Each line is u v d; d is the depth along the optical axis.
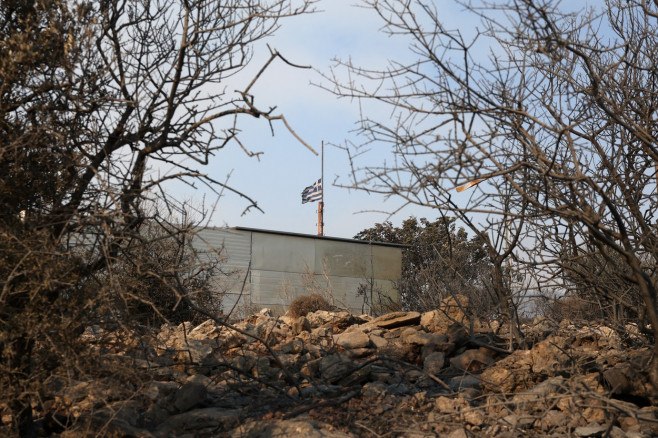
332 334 9.43
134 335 5.78
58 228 5.42
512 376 6.84
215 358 7.63
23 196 5.50
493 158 5.40
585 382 6.22
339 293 26.59
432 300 11.35
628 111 6.86
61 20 5.39
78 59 5.33
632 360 6.60
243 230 24.84
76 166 5.49
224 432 5.83
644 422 5.59
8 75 5.19
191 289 9.45
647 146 6.18
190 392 6.28
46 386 5.21
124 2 5.80
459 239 33.38
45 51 5.39
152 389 6.25
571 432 5.55
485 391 6.91
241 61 5.91
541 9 5.02
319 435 5.52
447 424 5.57
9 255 5.07
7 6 5.63
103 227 5.07
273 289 25.20
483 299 10.03
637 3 6.12
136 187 5.52
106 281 5.48
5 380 5.02
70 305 5.16
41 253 4.92
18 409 5.23
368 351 8.38
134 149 5.76
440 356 8.05
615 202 6.73
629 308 7.70
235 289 22.81
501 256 7.66
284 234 25.83
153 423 6.00
